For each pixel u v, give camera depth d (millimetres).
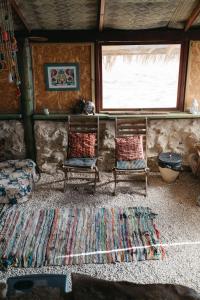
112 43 4367
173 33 4227
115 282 1954
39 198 4004
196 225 3404
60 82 4523
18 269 2820
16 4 3469
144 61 4547
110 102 4684
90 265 2857
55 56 4398
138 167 3939
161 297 1834
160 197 3992
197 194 4047
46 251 3020
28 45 4301
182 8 3689
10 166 4301
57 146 4652
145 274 2736
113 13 3777
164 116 4465
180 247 3059
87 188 4250
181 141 4617
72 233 3289
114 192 4051
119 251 3016
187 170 4695
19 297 1800
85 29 4223
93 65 4410
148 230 3318
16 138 4617
